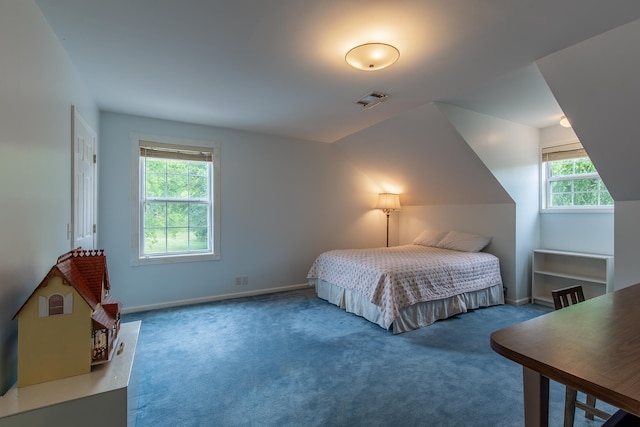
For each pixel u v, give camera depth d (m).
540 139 4.20
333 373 2.28
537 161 4.19
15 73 1.41
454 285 3.48
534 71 2.50
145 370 2.31
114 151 3.52
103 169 3.46
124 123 3.57
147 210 3.77
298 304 3.92
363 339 2.88
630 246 2.98
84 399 1.28
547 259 4.13
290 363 2.43
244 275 4.30
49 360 1.37
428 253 4.06
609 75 2.15
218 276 4.12
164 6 1.71
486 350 2.66
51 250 1.88
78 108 2.51
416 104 3.27
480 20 1.83
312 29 1.93
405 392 2.04
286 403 1.93
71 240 2.30
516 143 3.95
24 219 1.50
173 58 2.30
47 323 1.37
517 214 3.98
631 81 2.12
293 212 4.69
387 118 3.73
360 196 5.34
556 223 4.07
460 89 2.87
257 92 2.93
